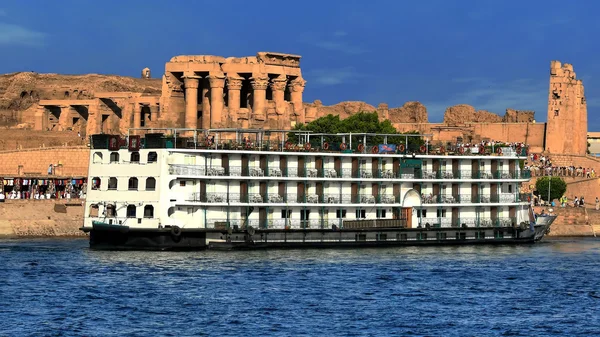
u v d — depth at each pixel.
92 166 124.38
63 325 85.94
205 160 123.94
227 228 124.31
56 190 164.62
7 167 177.12
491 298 99.19
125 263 113.56
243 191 126.38
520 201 142.38
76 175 171.12
